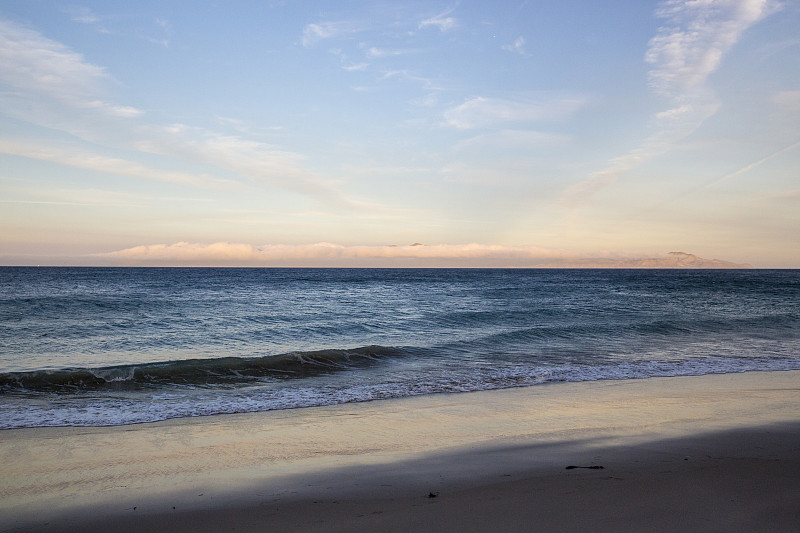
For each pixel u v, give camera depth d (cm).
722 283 6900
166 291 4647
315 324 2397
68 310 2861
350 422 875
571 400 1046
